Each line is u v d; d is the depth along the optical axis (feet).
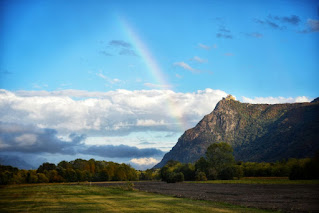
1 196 235.61
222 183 482.28
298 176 460.96
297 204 163.84
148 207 149.69
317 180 440.86
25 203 175.83
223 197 213.87
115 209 143.02
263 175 632.38
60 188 366.84
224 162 655.76
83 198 209.77
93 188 359.25
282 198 200.23
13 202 182.80
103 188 357.82
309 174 447.42
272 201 181.16
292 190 274.77
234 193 254.68
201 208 144.77
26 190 324.60
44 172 645.10
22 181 584.81
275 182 437.58
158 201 183.11
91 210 140.15
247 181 510.17
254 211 134.10
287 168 595.88
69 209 144.66
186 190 308.40
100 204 166.81
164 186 417.90
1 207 155.12
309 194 228.22
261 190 286.25
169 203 170.09
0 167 583.17
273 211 135.33
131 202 176.96
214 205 158.81
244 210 137.39
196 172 629.51
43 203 175.01
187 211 133.28
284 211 135.44
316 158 444.96
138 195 238.07
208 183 497.46
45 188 370.73
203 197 215.10
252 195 229.66
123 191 293.64
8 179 552.82
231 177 608.60
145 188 361.10
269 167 636.07
